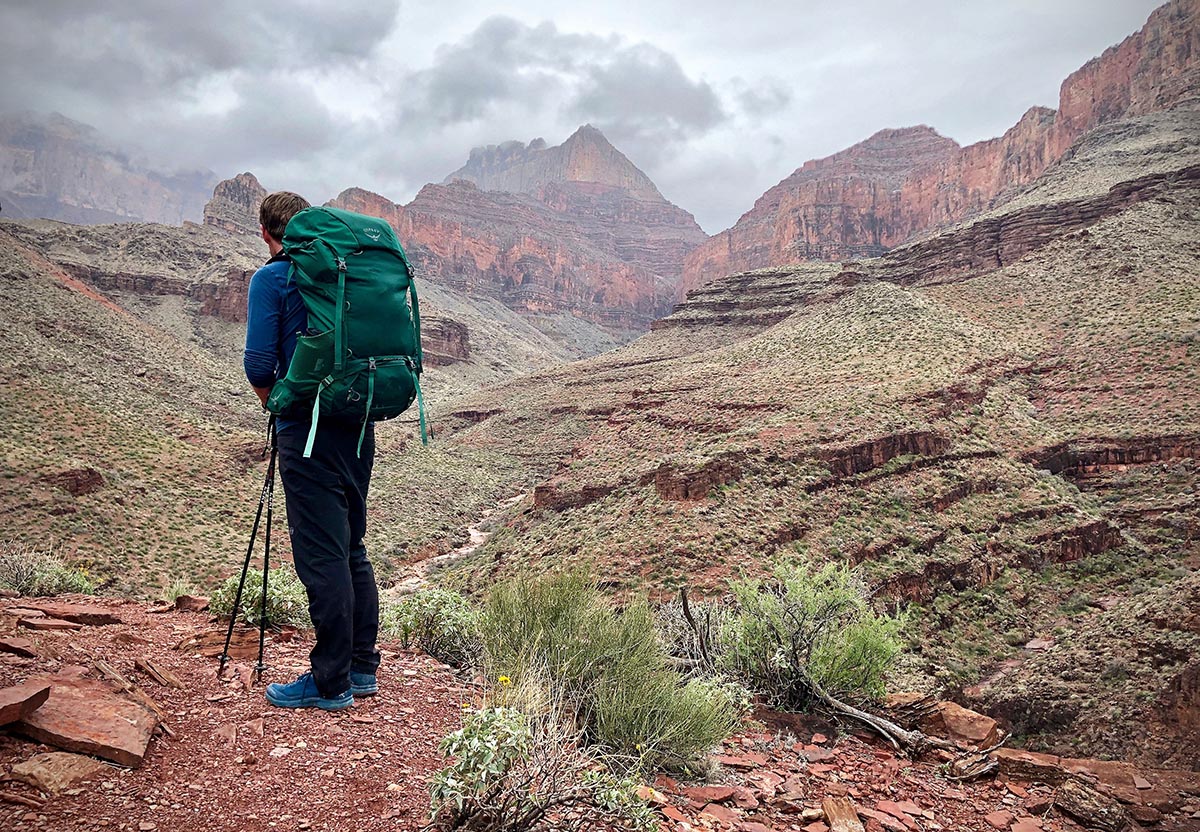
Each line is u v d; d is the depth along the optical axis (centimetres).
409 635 568
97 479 4594
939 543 4466
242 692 388
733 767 486
